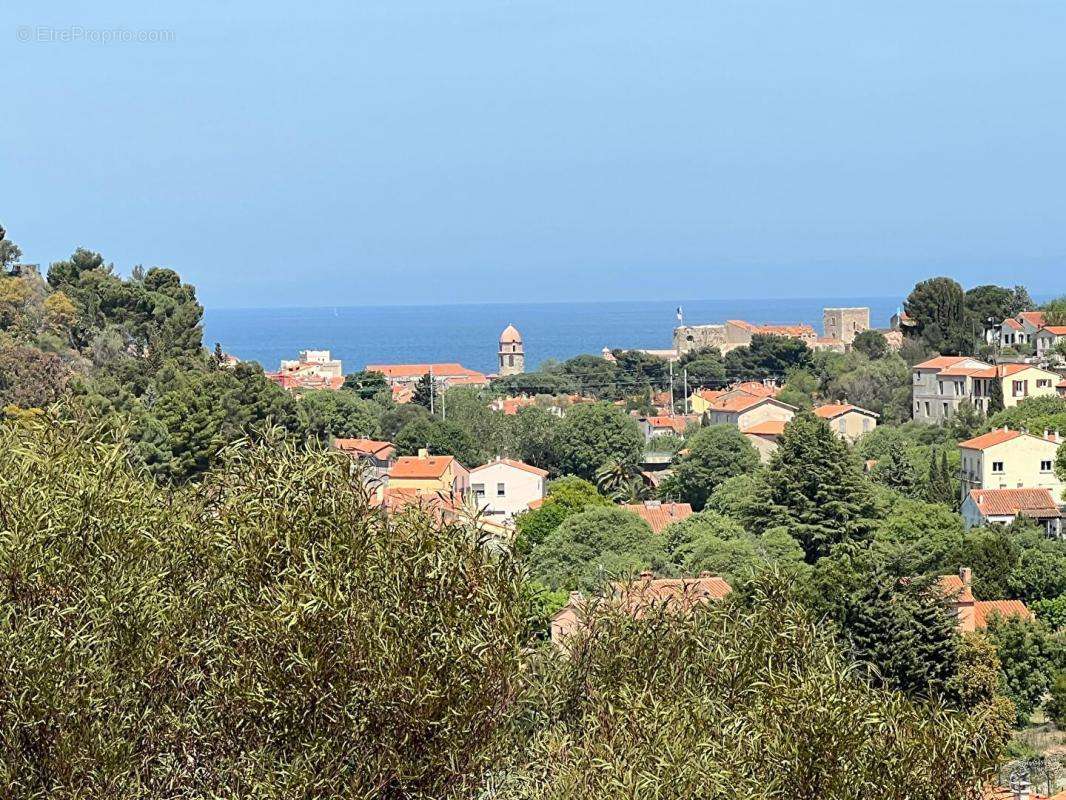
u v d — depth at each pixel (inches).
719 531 3971.5
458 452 6732.3
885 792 1122.7
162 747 1087.0
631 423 6919.3
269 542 1154.7
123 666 1077.1
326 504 1186.0
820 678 1200.8
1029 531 4040.4
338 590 1077.8
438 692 1063.6
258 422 4852.4
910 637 2402.8
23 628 1026.7
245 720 1081.4
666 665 1326.3
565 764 1149.1
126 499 1186.0
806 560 4256.9
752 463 5812.0
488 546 1190.9
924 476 5487.2
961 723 1200.8
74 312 5876.0
